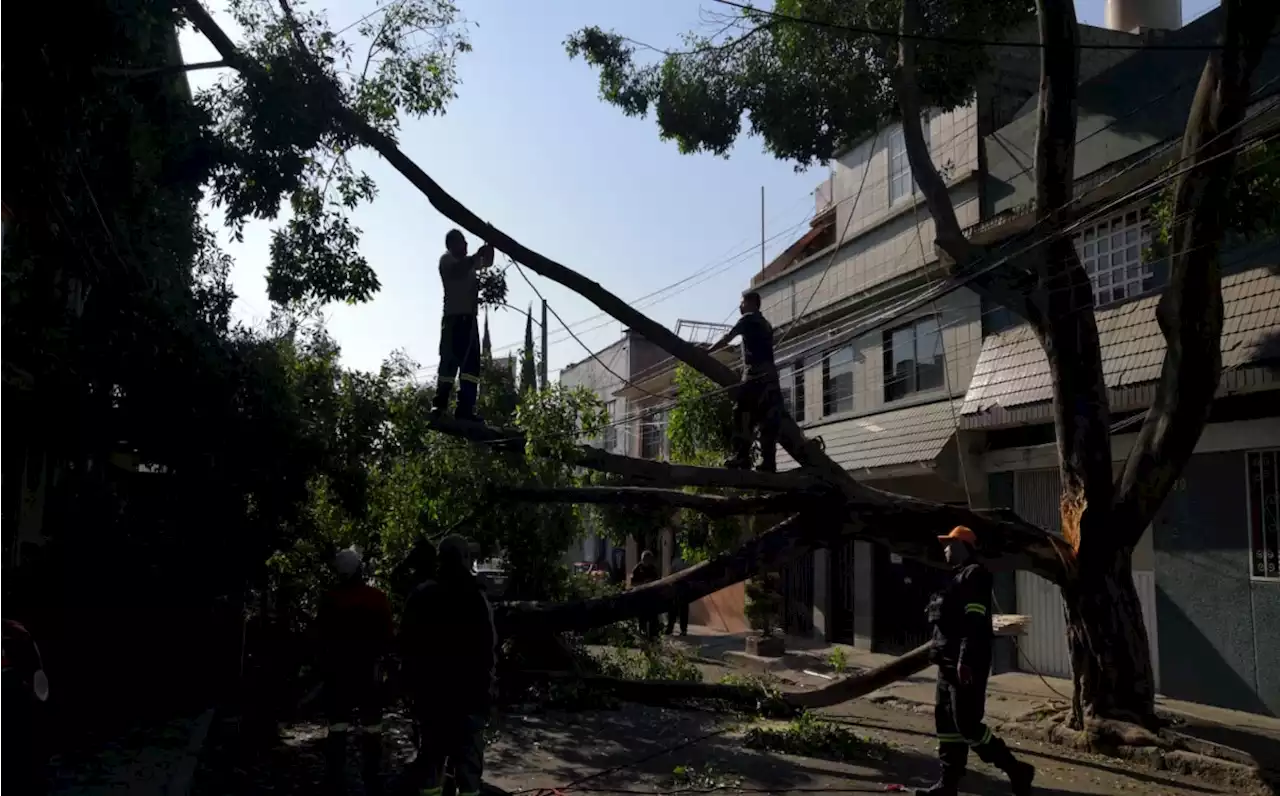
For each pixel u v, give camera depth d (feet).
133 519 31.63
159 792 20.97
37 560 29.96
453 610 19.71
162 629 30.60
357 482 36.22
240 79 26.81
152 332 29.71
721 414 49.73
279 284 29.50
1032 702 37.99
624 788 25.07
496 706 34.96
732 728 32.68
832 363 64.59
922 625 53.83
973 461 48.26
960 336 51.88
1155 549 39.78
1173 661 38.75
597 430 31.76
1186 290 29.04
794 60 41.24
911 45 35.50
